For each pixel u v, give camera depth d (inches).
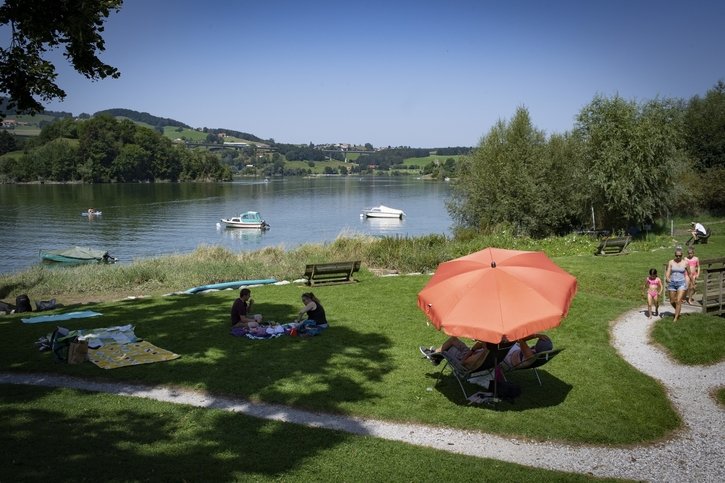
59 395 371.2
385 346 483.5
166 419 335.9
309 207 3513.8
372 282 776.3
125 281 861.8
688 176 1713.8
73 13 480.7
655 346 493.7
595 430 334.3
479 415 350.9
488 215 1493.6
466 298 345.1
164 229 2322.8
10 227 2320.4
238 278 845.2
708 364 452.4
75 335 464.1
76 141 5600.4
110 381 401.1
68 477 260.8
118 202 3513.8
